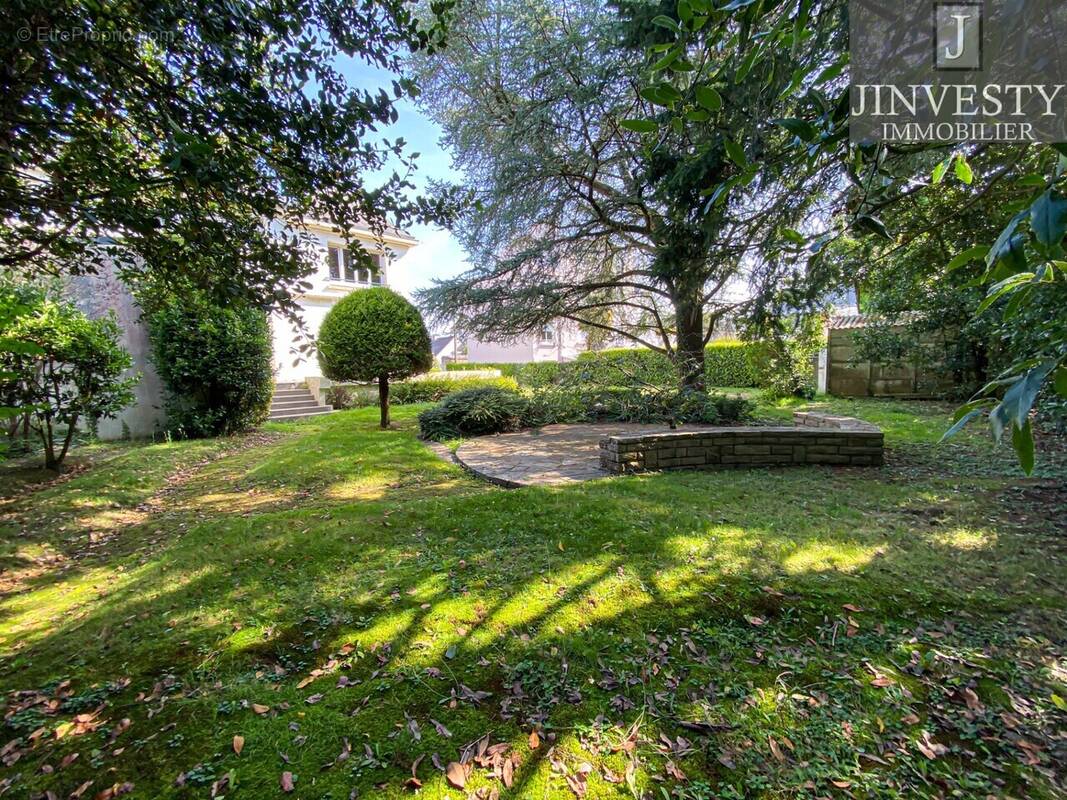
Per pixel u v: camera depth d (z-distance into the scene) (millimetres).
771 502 3652
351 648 2082
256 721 1690
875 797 1372
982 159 2553
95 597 2742
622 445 4742
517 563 2771
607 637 2102
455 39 6699
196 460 6707
